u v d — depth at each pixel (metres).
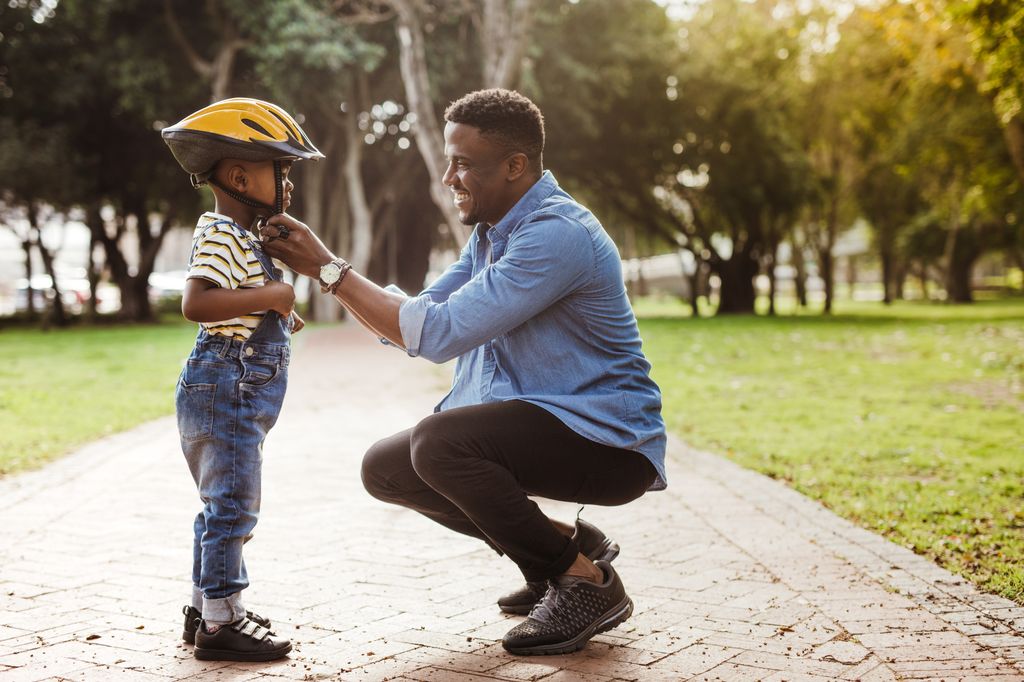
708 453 6.75
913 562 3.93
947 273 44.22
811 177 31.83
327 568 3.92
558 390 2.94
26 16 25.14
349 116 25.83
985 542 4.25
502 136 2.89
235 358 2.85
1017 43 9.19
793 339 19.19
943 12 10.42
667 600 3.48
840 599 3.46
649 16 28.94
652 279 68.56
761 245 34.50
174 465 6.24
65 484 5.62
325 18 20.58
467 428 2.85
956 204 37.28
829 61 23.53
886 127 28.02
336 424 8.23
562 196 3.01
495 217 3.03
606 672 2.76
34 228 28.06
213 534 2.86
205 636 2.85
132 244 72.25
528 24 10.38
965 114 23.41
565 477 2.94
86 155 29.28
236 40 23.44
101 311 43.44
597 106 29.16
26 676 2.70
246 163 2.79
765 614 3.30
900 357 14.84
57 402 9.46
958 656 2.87
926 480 5.80
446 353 2.82
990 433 7.51
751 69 27.45
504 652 2.94
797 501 5.16
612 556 3.30
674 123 30.38
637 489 3.03
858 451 6.77
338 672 2.77
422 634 3.11
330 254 2.84
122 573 3.81
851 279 66.38
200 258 2.67
